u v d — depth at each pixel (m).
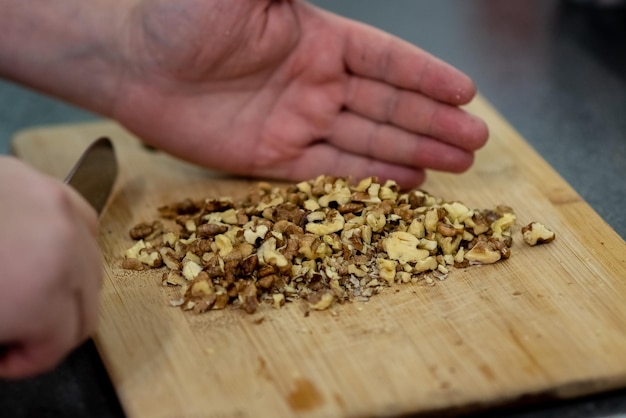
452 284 0.54
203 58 0.62
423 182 0.63
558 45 0.80
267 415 0.48
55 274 0.46
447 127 0.61
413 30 0.83
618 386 0.49
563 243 0.57
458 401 0.49
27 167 0.47
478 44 0.80
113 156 0.63
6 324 0.46
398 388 0.49
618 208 0.61
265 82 0.64
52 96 0.67
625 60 0.77
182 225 0.59
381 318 0.53
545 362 0.50
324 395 0.49
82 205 0.48
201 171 0.66
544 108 0.72
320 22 0.63
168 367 0.50
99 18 0.63
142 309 0.54
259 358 0.51
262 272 0.54
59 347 0.47
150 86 0.64
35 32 0.64
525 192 0.61
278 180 0.65
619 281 0.54
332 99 0.63
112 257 0.58
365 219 0.57
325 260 0.55
